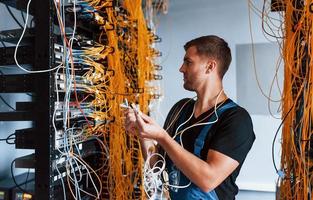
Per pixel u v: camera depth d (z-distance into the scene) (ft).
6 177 5.05
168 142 3.30
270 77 9.84
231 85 10.26
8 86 3.48
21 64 3.55
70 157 3.52
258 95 9.97
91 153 4.57
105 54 4.25
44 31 3.14
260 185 9.77
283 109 3.87
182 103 4.58
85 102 3.98
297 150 3.59
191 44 3.98
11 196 3.92
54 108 3.18
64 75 3.42
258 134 9.95
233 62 10.23
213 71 3.87
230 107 3.75
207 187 3.19
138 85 5.72
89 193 4.29
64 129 3.32
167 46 10.89
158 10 9.67
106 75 4.29
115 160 4.72
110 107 4.45
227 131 3.45
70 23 3.89
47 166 3.10
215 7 10.45
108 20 4.39
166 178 4.08
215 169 3.20
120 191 4.75
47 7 3.14
